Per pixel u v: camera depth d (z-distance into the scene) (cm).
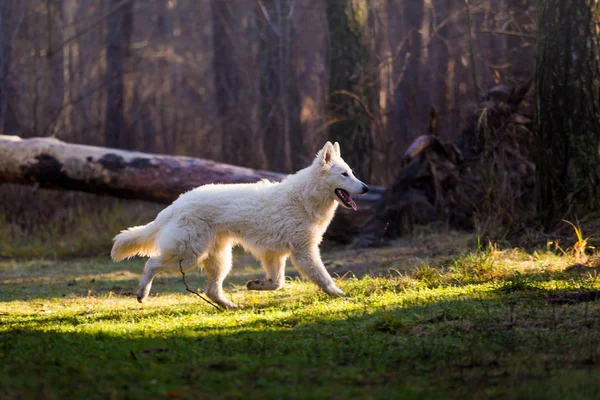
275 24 2448
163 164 1505
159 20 4034
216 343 579
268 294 909
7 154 1498
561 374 470
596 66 1072
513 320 623
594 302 675
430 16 2398
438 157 1418
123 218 1664
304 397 425
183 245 820
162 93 3281
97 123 2406
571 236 1042
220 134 2733
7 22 2328
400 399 423
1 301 938
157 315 761
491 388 449
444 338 580
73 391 431
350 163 1752
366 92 1786
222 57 2784
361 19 1798
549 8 1091
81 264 1396
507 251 1004
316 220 866
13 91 2311
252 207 848
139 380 464
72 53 3475
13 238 1630
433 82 2392
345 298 809
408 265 1052
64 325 704
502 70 1761
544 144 1106
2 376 468
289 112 2195
